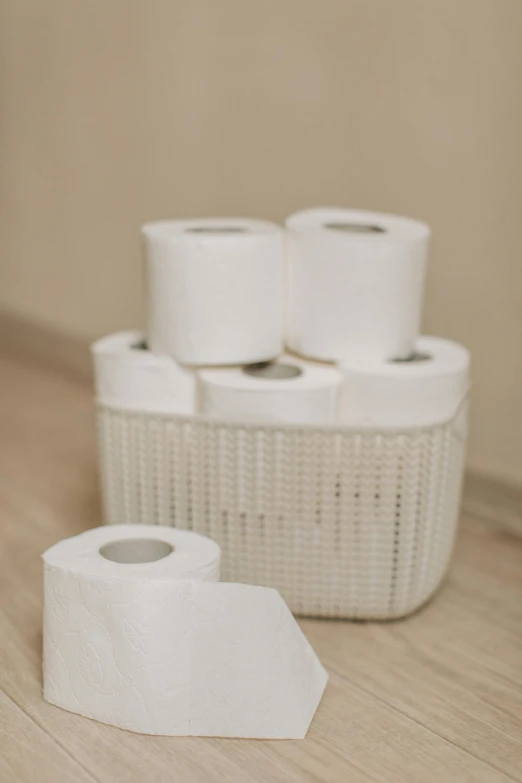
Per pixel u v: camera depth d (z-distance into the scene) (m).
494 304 1.19
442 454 0.95
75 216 1.77
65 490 1.33
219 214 1.50
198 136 1.50
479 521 1.25
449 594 1.07
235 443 0.94
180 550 0.84
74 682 0.82
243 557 0.98
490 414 1.22
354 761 0.78
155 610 0.77
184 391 0.98
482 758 0.79
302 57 1.32
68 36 1.69
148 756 0.78
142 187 1.62
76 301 1.82
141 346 1.05
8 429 1.58
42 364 1.94
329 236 0.94
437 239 1.23
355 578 0.97
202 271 0.94
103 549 0.88
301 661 0.84
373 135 1.27
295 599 0.99
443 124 1.19
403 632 0.99
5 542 1.16
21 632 0.96
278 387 0.92
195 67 1.48
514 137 1.13
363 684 0.89
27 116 1.82
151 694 0.79
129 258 1.68
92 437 1.56
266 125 1.40
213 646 0.80
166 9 1.49
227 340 0.96
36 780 0.75
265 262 0.95
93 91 1.67
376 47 1.23
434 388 0.94
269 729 0.81
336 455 0.93
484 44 1.13
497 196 1.16
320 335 0.97
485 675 0.91
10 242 1.95
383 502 0.94
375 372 0.93
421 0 1.17
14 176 1.89
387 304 0.96
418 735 0.82
